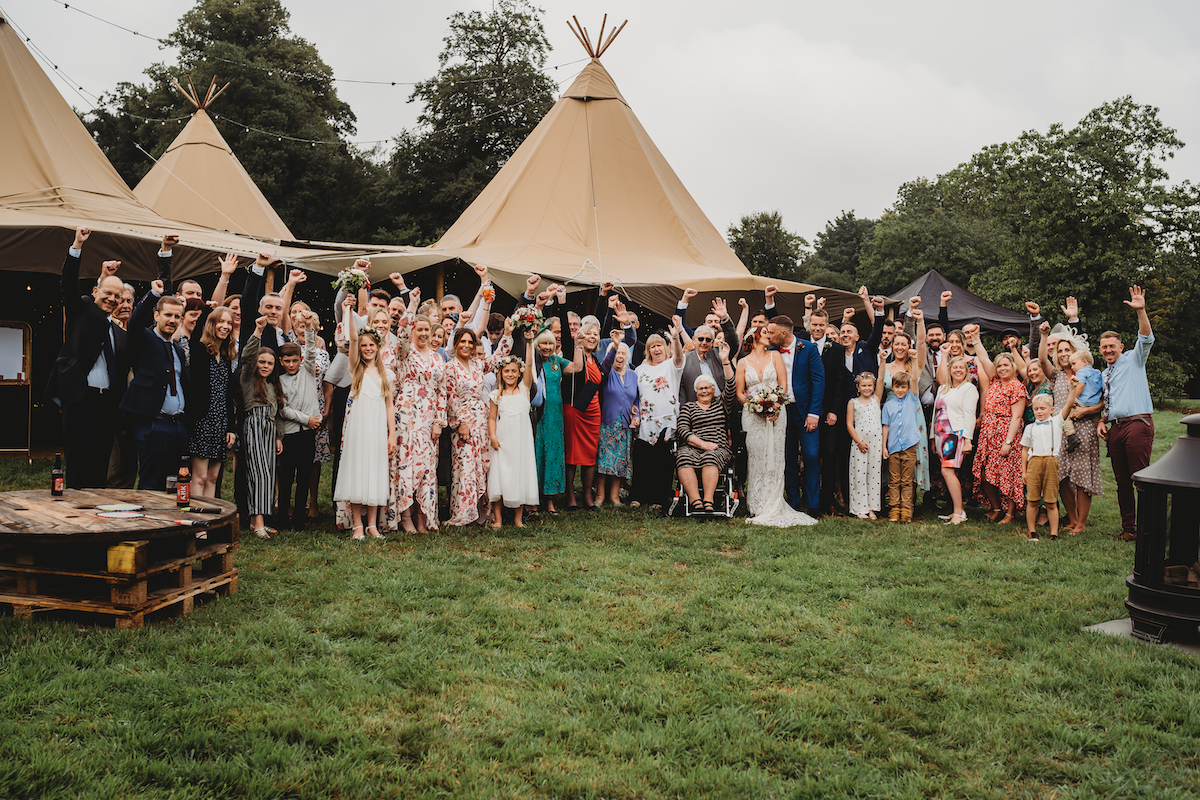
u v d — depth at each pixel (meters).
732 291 12.77
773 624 4.49
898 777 2.90
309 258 11.21
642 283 12.16
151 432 5.48
